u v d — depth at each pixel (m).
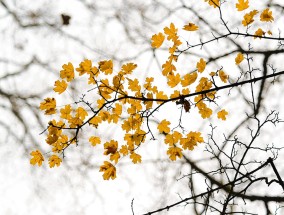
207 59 4.43
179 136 2.04
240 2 2.01
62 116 1.94
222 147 4.07
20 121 4.86
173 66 1.99
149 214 1.86
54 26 4.98
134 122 1.98
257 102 4.33
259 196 3.63
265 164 1.80
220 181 3.96
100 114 1.98
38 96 4.89
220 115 2.17
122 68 1.92
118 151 1.97
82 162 4.71
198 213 3.79
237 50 4.43
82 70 1.91
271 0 4.46
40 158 1.94
